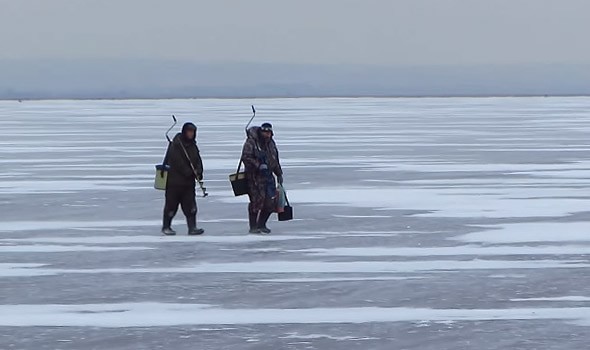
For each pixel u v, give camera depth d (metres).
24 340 40.22
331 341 39.75
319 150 143.50
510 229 67.94
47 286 50.38
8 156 133.50
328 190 91.88
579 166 115.81
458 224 70.50
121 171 111.44
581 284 50.19
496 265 55.19
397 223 71.19
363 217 74.25
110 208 80.31
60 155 135.25
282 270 54.09
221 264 55.94
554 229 67.81
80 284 50.81
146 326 42.38
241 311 44.97
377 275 52.62
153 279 52.00
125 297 47.84
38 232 68.06
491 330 41.28
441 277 52.03
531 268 54.28
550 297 47.34
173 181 65.88
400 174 107.00
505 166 116.25
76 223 72.25
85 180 101.81
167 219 66.44
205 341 39.91
